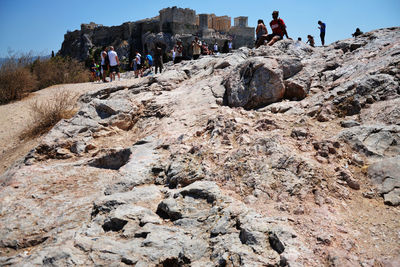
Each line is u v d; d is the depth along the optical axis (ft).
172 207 14.05
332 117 19.75
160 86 33.81
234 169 16.17
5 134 37.22
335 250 10.59
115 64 51.93
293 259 10.03
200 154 18.20
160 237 12.17
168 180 17.26
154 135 23.68
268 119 20.11
